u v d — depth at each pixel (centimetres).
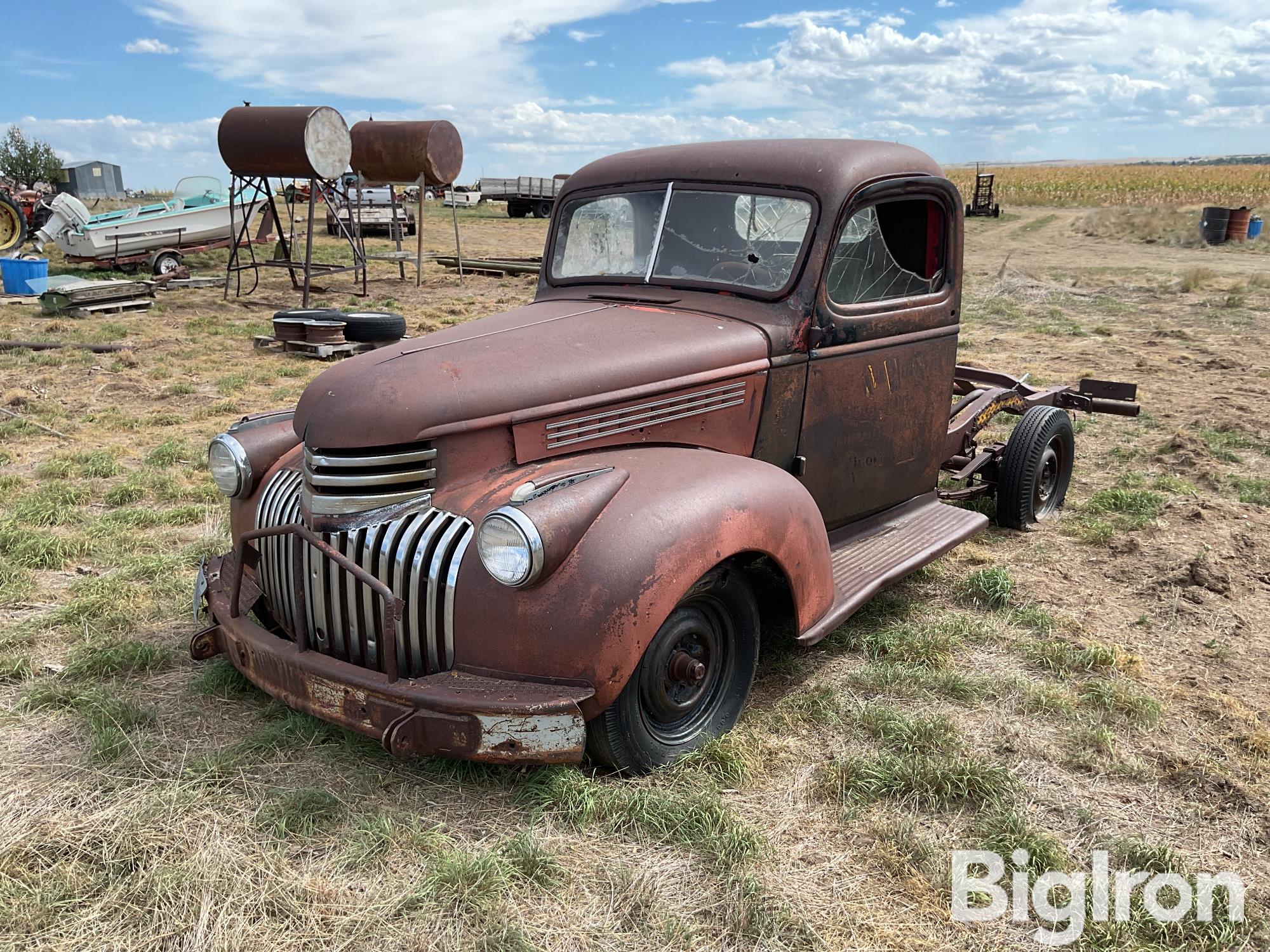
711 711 324
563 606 269
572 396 318
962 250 456
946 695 362
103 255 1695
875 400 419
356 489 289
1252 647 403
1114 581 479
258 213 2317
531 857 259
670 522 285
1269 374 998
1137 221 3253
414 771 300
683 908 247
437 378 300
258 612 347
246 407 810
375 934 235
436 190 4075
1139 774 310
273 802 278
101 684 353
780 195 379
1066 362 1068
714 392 351
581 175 434
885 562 403
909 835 276
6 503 555
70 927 234
